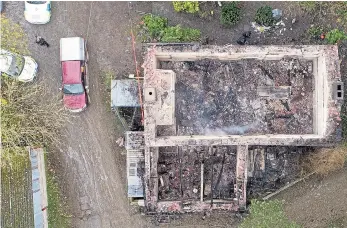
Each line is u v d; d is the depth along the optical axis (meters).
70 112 20.64
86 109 20.70
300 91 19.59
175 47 18.27
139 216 20.69
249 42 20.53
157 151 19.47
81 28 20.67
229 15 20.19
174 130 19.08
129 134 19.89
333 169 20.14
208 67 19.61
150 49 18.22
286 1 20.50
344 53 20.42
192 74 19.61
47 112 20.23
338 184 20.38
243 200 19.20
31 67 20.42
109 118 20.72
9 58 20.28
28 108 20.22
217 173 19.92
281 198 20.25
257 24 20.52
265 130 19.64
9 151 19.59
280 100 19.66
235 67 19.61
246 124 19.66
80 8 20.70
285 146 19.88
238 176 19.06
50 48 20.69
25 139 20.22
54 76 20.70
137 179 20.03
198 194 20.02
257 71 19.61
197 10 20.31
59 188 20.77
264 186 20.17
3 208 19.64
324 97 18.16
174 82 18.97
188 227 20.56
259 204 18.33
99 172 20.81
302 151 20.00
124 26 20.66
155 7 20.59
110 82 20.64
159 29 20.33
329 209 20.39
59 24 20.69
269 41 20.53
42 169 20.41
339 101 17.77
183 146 19.56
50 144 20.70
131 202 20.67
